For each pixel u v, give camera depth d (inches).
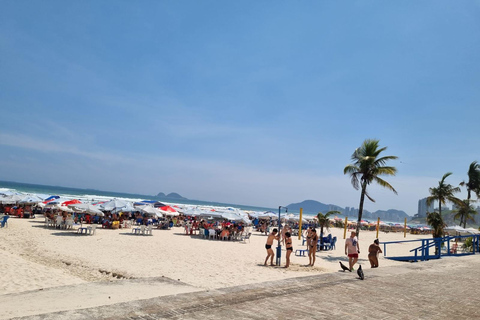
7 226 888.3
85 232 856.9
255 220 1854.1
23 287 347.9
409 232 2834.6
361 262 683.4
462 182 1566.2
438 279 316.5
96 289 219.6
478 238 732.0
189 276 438.9
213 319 148.7
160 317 144.9
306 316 166.6
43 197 1360.7
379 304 204.8
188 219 1371.8
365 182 710.5
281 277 458.0
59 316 134.8
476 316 199.0
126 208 1082.7
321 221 1217.4
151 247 700.7
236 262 573.0
